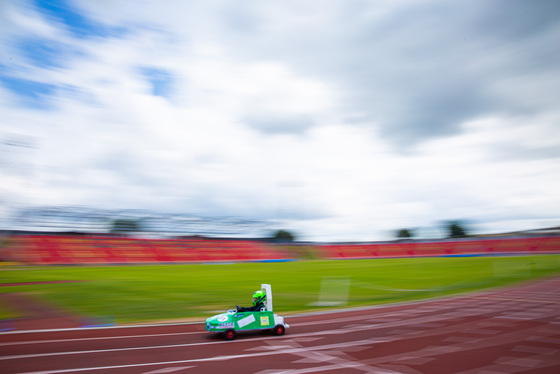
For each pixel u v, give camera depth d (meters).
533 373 7.69
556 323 12.69
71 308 16.75
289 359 8.66
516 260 52.66
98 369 7.95
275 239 89.81
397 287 25.62
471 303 17.58
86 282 28.34
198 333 11.62
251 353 9.20
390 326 12.53
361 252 88.12
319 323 13.19
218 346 9.91
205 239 81.19
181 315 15.17
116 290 23.52
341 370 7.87
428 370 7.88
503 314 14.52
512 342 10.19
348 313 15.41
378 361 8.51
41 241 62.41
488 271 37.47
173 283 28.14
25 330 12.14
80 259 59.62
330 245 91.38
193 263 63.44
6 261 54.66
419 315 14.64
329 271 41.00
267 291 11.54
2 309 16.44
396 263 55.38
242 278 32.84
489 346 9.79
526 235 83.94
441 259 64.50
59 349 9.65
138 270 43.12
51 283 27.53
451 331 11.62
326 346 9.88
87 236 68.19
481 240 85.81
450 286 25.80
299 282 29.14
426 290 23.78
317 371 7.80
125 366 8.14
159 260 66.19
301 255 83.12
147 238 74.50
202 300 19.34
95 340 10.66
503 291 22.28
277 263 61.62
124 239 71.06
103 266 52.28
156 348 9.72
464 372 7.75
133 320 14.06
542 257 59.28
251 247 82.44
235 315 10.87
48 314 15.26
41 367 8.09
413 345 9.95
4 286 25.45
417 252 86.44
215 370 7.86
